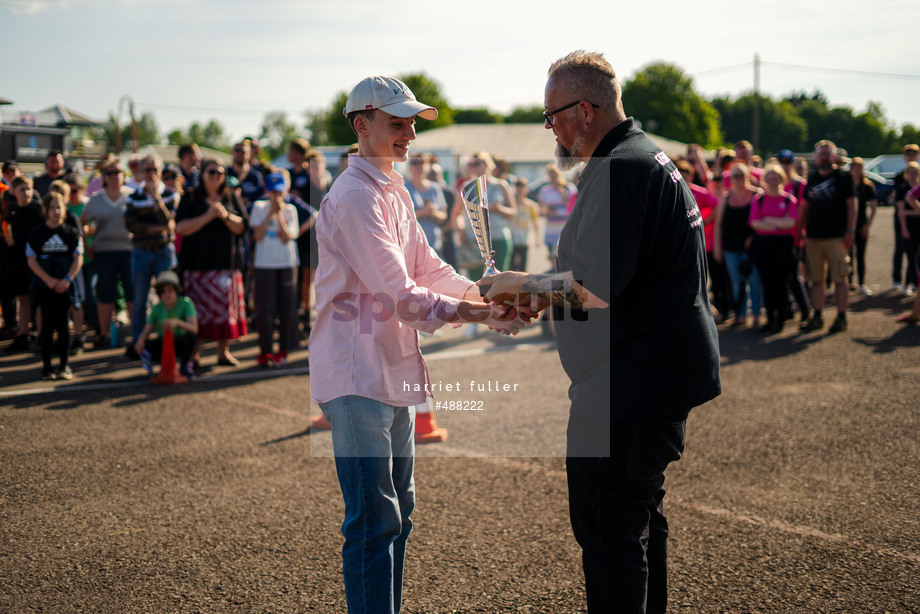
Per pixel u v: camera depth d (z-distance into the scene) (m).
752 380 6.48
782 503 3.87
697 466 4.44
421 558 3.32
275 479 4.30
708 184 9.84
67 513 3.83
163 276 6.87
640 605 2.41
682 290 2.33
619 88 2.42
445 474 4.37
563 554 3.34
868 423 5.21
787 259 8.45
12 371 7.21
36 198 8.45
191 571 3.21
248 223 7.34
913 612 2.79
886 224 24.78
